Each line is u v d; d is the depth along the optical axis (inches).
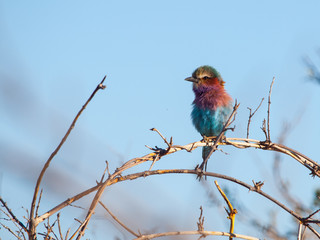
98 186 304.0
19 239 285.4
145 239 298.5
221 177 348.5
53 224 291.3
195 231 310.5
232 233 325.7
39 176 280.2
